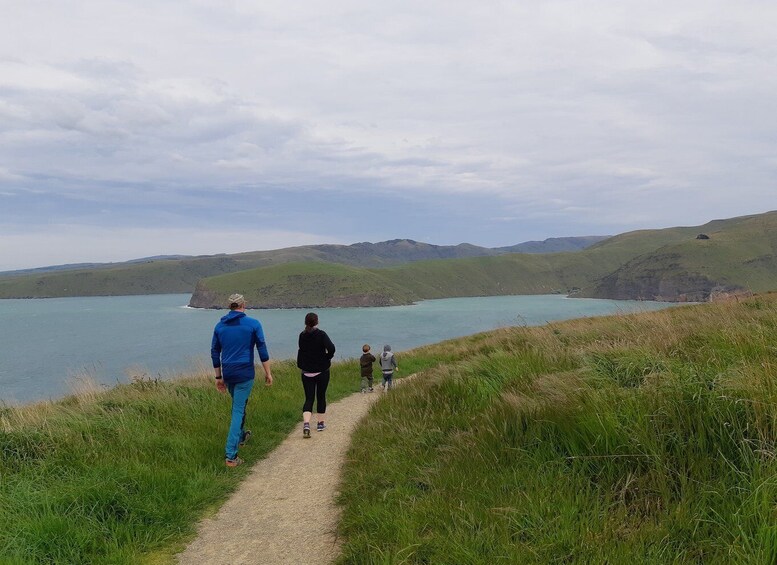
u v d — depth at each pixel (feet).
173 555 12.91
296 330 496.64
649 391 14.24
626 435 12.71
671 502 10.72
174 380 40.11
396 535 11.43
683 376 14.57
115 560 12.13
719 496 10.07
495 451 15.26
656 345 20.58
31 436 18.98
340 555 11.94
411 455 17.71
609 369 18.31
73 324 650.43
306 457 21.85
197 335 462.19
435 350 72.74
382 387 45.98
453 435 18.19
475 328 460.96
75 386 36.37
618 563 8.83
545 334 36.09
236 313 21.67
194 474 18.30
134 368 38.04
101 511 14.10
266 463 21.25
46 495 14.26
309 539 13.43
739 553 8.21
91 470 16.63
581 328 36.19
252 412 28.53
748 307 30.99
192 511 15.78
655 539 9.49
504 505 11.81
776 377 12.92
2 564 11.02
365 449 19.94
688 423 12.50
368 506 13.71
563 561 9.45
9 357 330.34
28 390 195.31
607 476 12.09
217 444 21.89
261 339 21.44
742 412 12.10
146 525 14.26
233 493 17.61
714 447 11.71
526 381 20.63
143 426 22.68
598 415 13.65
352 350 304.50
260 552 12.86
